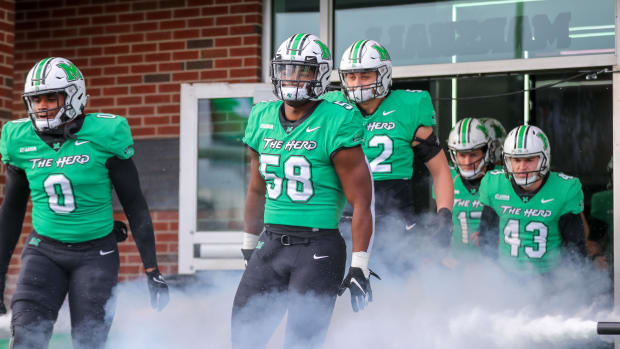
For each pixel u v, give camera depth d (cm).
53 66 522
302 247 484
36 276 519
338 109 484
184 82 920
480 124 807
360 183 480
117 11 944
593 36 838
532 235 752
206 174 889
